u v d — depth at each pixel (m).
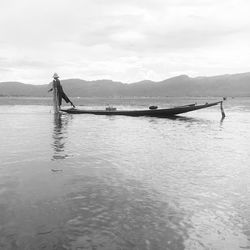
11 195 9.06
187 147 17.08
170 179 10.89
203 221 7.60
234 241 6.70
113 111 39.94
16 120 32.94
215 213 8.05
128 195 9.23
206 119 36.22
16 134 21.77
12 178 10.74
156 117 38.16
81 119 34.50
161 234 6.94
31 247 6.33
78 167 12.38
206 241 6.68
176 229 7.18
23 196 9.01
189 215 7.91
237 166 12.80
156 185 10.20
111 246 6.43
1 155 14.45
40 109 54.81
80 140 19.22
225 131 24.69
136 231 7.04
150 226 7.29
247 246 6.51
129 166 12.64
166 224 7.41
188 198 9.06
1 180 10.50
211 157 14.50
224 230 7.16
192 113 47.91
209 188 9.95
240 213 8.07
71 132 23.11
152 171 11.89
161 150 16.12
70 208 8.20
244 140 19.84
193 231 7.10
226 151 16.02
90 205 8.42
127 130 24.62
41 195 9.12
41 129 24.89
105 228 7.16
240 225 7.41
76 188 9.78
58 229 7.06
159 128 26.30
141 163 13.16
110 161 13.47
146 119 35.22
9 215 7.72
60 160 13.55
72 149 16.14
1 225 7.20
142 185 10.18
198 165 12.91
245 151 16.03
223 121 33.75
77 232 6.95
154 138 20.39
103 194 9.29
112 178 10.93
